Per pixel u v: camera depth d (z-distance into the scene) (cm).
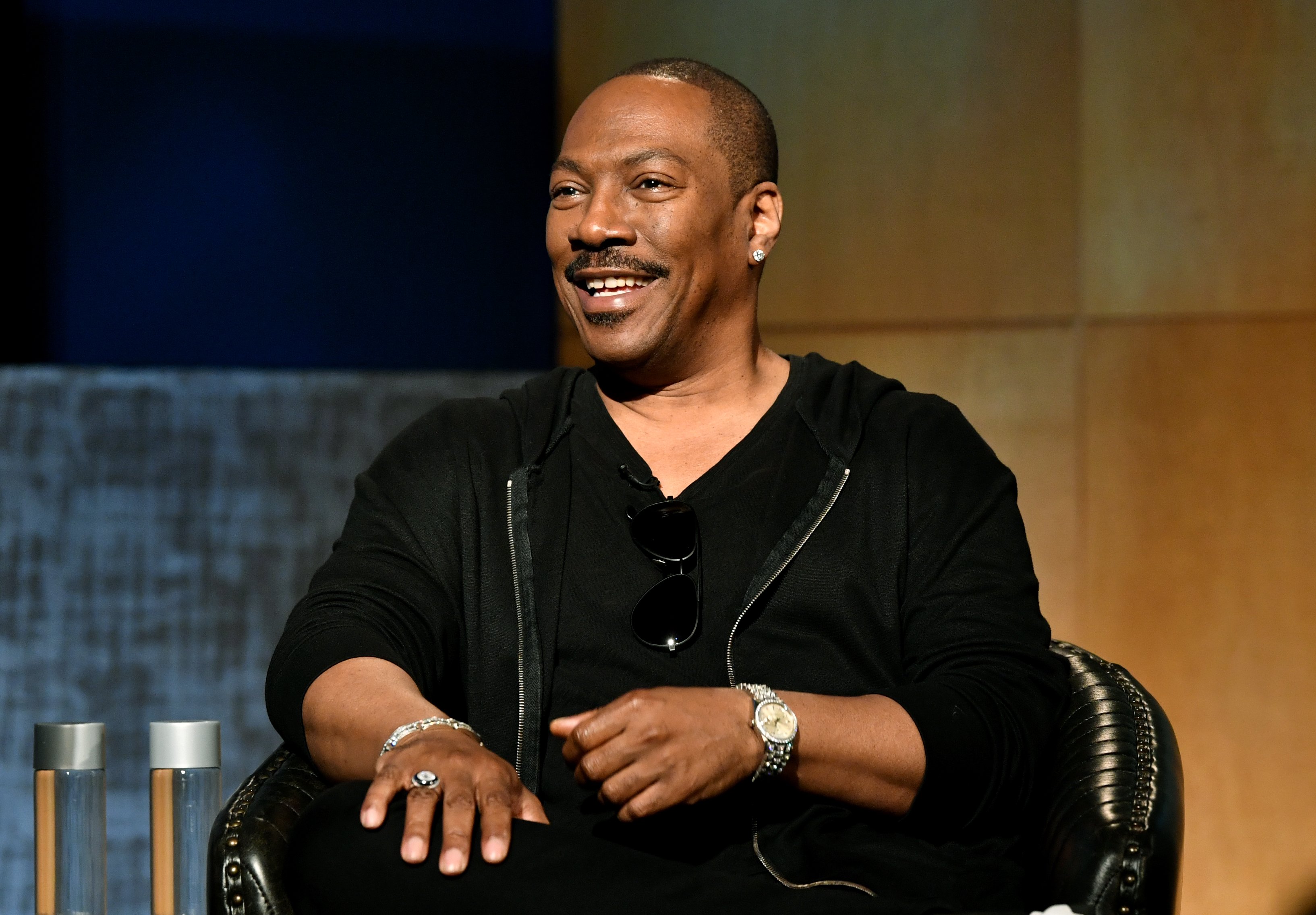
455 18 1223
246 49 1189
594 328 593
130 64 1172
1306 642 1109
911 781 493
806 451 585
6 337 1148
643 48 1185
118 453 930
